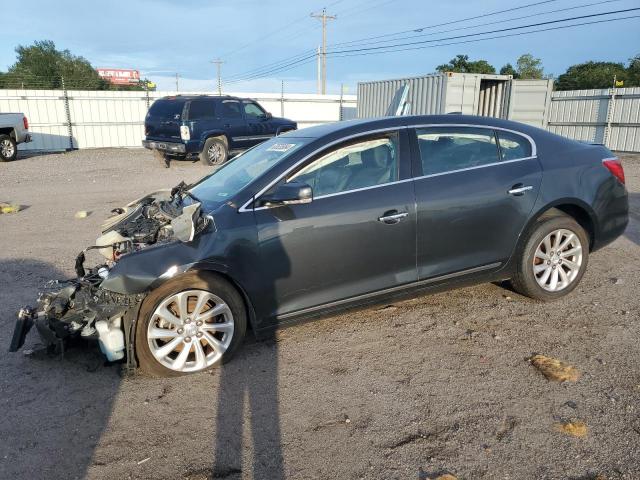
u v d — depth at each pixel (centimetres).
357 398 344
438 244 429
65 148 2483
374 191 411
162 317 365
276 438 307
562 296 483
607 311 464
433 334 430
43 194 1188
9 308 500
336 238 397
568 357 387
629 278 548
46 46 5869
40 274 600
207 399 347
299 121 3009
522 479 268
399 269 422
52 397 352
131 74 6850
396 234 413
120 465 287
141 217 452
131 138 2606
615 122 2069
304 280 396
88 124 2511
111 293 359
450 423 315
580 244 478
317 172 406
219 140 1706
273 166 402
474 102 1794
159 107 1720
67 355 409
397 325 448
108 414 333
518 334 425
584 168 478
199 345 377
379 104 2116
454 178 433
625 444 290
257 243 379
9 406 342
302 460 288
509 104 1869
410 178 422
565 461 279
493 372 370
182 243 369
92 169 1677
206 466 285
